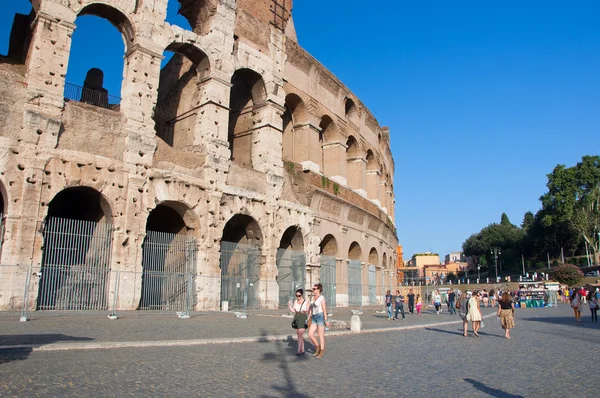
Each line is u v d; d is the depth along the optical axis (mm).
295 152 47750
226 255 37219
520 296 72875
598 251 115250
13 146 26453
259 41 41969
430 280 173000
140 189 31219
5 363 11891
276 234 40594
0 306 24969
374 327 26734
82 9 30906
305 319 15570
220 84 37406
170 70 46312
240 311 32844
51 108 27969
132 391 9797
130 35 32969
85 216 32844
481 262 165000
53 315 24094
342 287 50000
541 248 142625
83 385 10078
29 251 26172
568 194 117062
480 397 10258
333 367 13438
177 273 29844
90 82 44625
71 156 28500
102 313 26312
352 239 53656
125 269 29766
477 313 24234
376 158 63250
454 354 16984
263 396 9836
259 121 42281
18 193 26359
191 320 25672
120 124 31047
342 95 53719
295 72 46312
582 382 12172
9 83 26812
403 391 10648
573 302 37594
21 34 34594
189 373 11820
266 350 16188
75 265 28750
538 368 14250
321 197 46938
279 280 41344
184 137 38906
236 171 37688
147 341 16281
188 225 34812
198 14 38750
